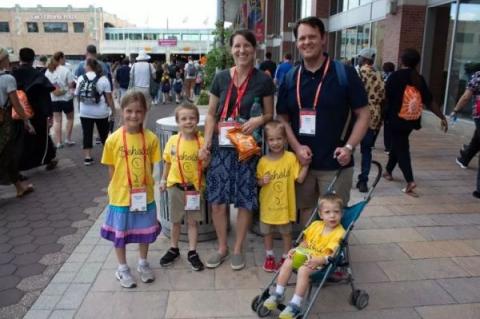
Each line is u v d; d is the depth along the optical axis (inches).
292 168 137.9
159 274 144.7
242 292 133.3
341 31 682.2
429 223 187.0
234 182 141.3
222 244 152.2
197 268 146.3
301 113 130.8
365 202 124.9
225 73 142.6
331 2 724.7
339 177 132.2
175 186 146.9
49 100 268.4
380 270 146.4
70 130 360.2
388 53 487.2
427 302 127.8
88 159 298.4
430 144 355.6
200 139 148.2
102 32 2994.6
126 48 2883.9
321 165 132.8
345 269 126.3
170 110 632.4
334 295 131.6
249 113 139.5
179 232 152.9
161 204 173.5
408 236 173.6
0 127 212.7
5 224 193.8
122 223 133.6
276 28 1169.4
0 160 217.0
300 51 127.0
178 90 767.7
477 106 246.5
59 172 282.0
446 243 167.2
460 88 412.2
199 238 169.9
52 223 194.9
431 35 457.1
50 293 133.4
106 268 149.4
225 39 460.8
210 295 131.7
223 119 140.7
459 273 144.6
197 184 146.8
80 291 134.3
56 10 2925.7
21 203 222.5
